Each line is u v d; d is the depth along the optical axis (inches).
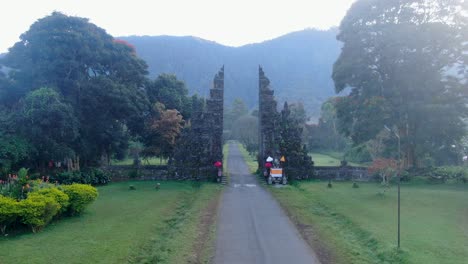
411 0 1286.9
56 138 1195.9
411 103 1270.9
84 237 605.9
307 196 1003.3
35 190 716.7
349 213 784.9
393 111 1304.1
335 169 1332.4
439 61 1294.3
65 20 1344.7
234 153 2637.8
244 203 909.2
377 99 1286.9
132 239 598.5
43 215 640.4
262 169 1418.6
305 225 705.0
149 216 756.6
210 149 1333.7
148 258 526.6
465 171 1245.1
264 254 547.2
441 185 1207.6
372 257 537.3
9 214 598.5
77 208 740.7
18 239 590.9
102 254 527.5
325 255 546.0
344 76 1393.9
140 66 1604.3
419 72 1305.4
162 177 1309.1
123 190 1092.5
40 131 1124.5
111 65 1489.9
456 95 1295.5
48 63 1280.8
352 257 534.9
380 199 948.0
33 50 1300.4
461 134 1284.4
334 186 1180.5
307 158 1332.4
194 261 518.3
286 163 1325.0
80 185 770.2
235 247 577.6
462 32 1227.2
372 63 1386.6
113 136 1434.5
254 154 2396.7
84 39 1349.7
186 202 925.2
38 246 557.6
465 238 608.4
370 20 1346.0
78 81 1323.8
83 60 1380.4
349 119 1443.2
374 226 679.1
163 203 895.1
